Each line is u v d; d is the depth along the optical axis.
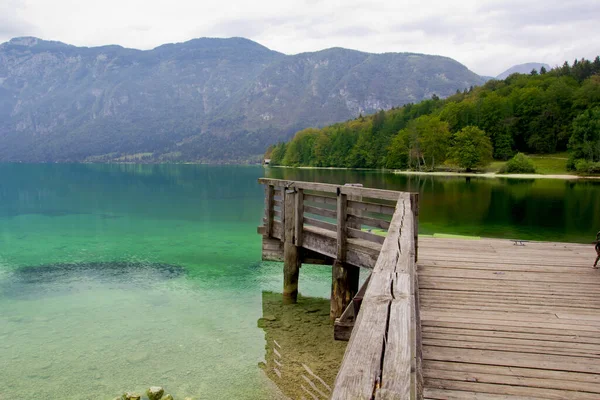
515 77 138.50
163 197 38.09
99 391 5.88
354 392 1.25
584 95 92.56
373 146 114.44
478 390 3.31
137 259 14.15
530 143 93.06
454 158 85.25
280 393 5.74
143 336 7.72
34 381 6.16
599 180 62.31
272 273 12.33
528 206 30.25
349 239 8.24
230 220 23.66
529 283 6.31
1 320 8.63
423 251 8.59
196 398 5.65
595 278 6.59
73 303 9.69
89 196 38.97
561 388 3.35
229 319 8.59
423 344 4.18
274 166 158.12
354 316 6.05
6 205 31.56
